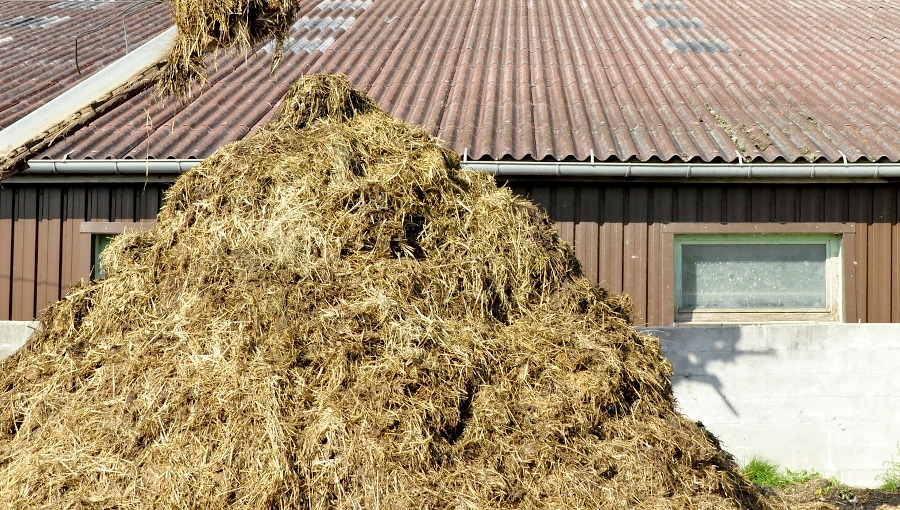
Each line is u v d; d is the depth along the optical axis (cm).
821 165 612
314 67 812
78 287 433
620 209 646
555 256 429
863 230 650
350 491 309
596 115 689
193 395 336
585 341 380
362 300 365
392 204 405
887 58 828
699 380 567
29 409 366
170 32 477
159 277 401
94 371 371
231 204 407
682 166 611
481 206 427
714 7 1022
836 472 569
